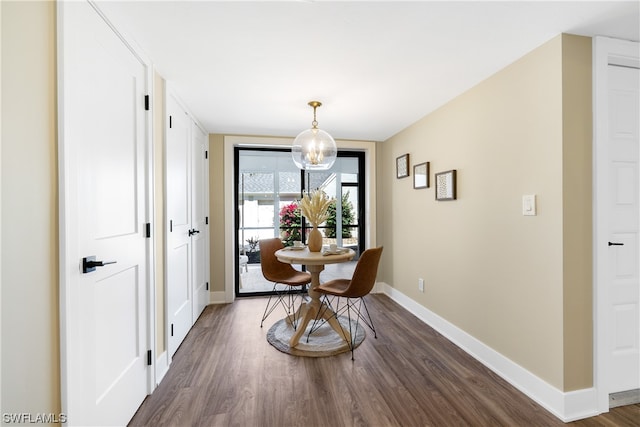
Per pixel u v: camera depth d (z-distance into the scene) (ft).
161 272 6.80
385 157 13.21
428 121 9.64
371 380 6.41
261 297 12.89
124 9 4.57
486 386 6.23
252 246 13.69
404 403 5.65
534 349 5.85
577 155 5.35
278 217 13.78
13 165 2.93
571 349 5.33
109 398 4.60
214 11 4.65
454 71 6.74
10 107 2.90
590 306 5.44
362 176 14.07
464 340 7.83
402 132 11.55
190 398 5.82
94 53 4.26
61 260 3.56
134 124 5.52
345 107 9.05
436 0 4.41
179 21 4.90
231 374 6.67
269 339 8.44
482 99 7.23
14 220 2.94
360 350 7.79
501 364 6.59
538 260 5.77
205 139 11.66
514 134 6.30
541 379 5.68
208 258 11.91
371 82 7.31
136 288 5.59
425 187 9.72
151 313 6.03
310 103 8.65
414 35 5.34
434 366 7.00
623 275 5.67
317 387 6.15
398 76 7.00
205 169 11.68
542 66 5.64
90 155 4.16
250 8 4.58
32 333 3.17
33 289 3.18
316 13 4.71
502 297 6.64
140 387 5.64
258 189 13.58
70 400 3.67
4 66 2.83
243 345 8.15
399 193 11.78
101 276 4.43
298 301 12.30
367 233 13.60
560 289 5.34
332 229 14.08
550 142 5.50
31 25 3.16
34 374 3.20
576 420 5.23
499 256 6.73
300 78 7.08
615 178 5.64
